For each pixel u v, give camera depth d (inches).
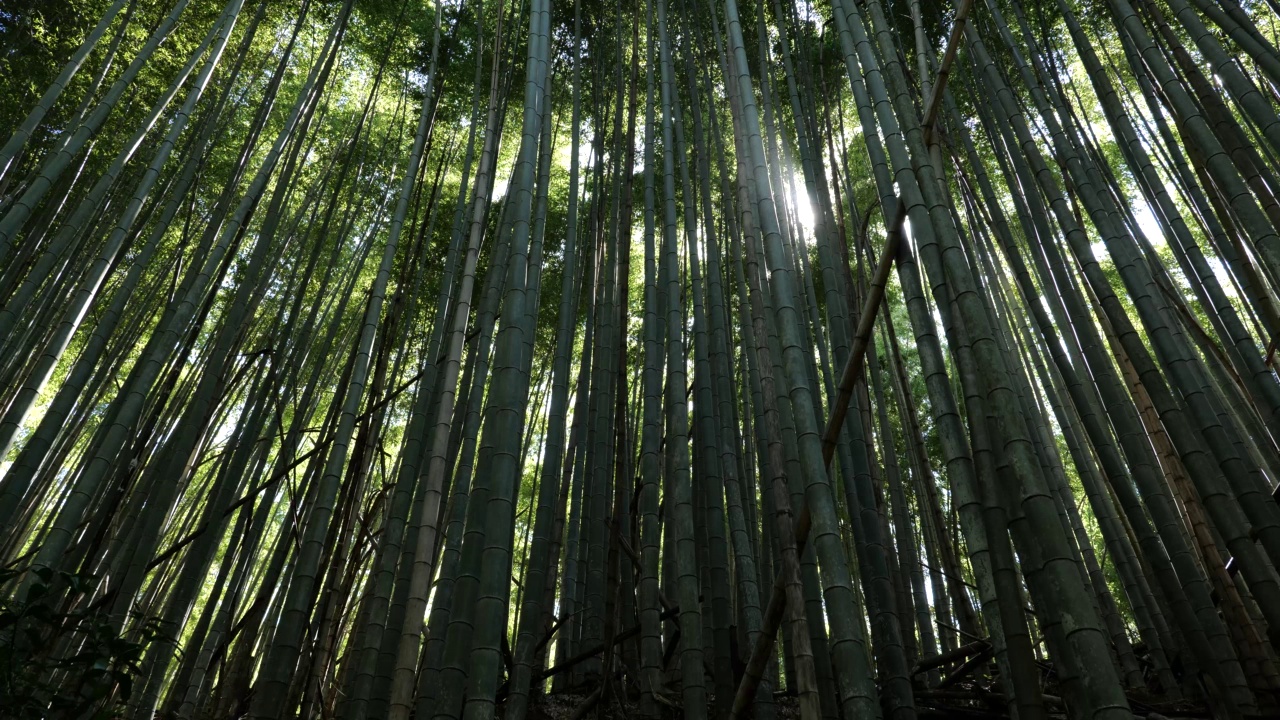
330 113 314.0
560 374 143.3
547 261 307.3
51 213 217.5
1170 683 140.2
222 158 284.0
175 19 179.9
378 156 299.3
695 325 143.6
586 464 173.6
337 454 131.2
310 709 117.8
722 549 127.3
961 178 214.5
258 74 266.1
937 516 177.6
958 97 258.2
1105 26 252.1
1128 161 173.2
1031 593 67.1
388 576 127.3
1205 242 307.9
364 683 119.4
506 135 296.4
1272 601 101.7
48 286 217.9
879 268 87.4
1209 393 153.5
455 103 293.0
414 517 139.3
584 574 163.3
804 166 154.4
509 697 109.9
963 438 75.8
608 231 178.2
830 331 141.3
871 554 118.6
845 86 265.7
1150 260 178.9
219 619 161.3
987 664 156.3
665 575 157.6
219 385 161.8
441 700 83.4
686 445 124.8
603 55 238.1
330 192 301.9
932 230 82.1
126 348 230.8
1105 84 166.1
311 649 127.2
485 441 97.6
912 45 247.4
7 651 91.5
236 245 169.5
